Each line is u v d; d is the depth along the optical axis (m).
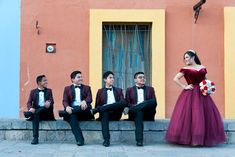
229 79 10.50
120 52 10.80
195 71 7.97
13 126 8.70
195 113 7.86
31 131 8.71
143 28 10.76
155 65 10.48
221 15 10.63
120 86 10.77
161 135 8.56
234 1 10.63
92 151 7.45
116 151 7.44
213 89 7.93
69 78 10.48
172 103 10.51
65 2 10.52
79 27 10.52
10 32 10.47
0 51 10.45
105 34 10.75
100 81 10.44
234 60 10.53
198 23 10.62
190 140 7.85
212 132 7.93
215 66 10.60
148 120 8.59
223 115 10.54
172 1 10.61
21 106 10.41
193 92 7.98
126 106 8.23
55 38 10.49
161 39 10.50
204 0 9.82
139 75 8.38
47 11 10.50
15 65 10.44
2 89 10.42
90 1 10.53
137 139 8.02
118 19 10.51
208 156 7.03
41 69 10.46
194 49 10.59
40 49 10.48
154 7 10.59
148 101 8.13
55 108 10.41
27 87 10.43
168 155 7.08
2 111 10.41
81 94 8.38
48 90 8.66
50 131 8.62
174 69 10.56
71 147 7.88
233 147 7.97
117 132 8.55
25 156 7.02
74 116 8.16
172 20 10.61
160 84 10.46
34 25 10.48
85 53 10.52
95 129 8.52
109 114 8.43
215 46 10.62
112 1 10.53
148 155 7.07
